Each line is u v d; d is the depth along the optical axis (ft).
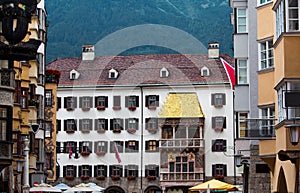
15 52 80.23
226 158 339.16
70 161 369.50
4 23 77.46
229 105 290.56
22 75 202.39
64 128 374.43
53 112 347.36
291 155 106.32
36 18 217.77
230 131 308.19
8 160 158.92
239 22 168.96
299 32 107.86
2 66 161.79
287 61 107.86
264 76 135.85
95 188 241.14
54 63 422.41
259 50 138.21
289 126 90.07
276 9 118.32
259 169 158.20
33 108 213.25
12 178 178.50
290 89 107.65
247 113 166.40
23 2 77.92
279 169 125.90
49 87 347.36
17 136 186.80
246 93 166.30
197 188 168.76
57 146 372.99
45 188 204.44
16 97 187.11
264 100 135.54
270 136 130.52
